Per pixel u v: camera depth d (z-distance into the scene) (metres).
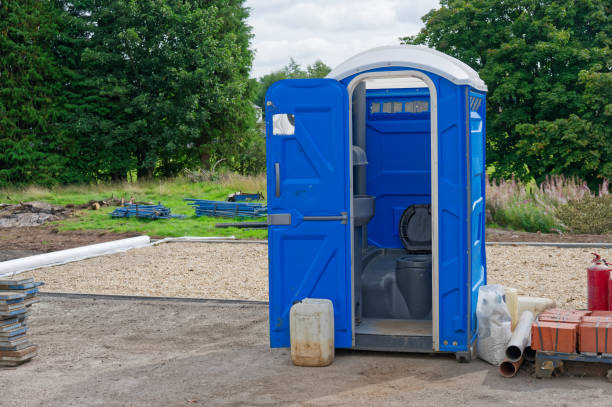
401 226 7.55
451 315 5.99
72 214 22.52
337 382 5.46
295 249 6.32
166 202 25.08
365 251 7.73
